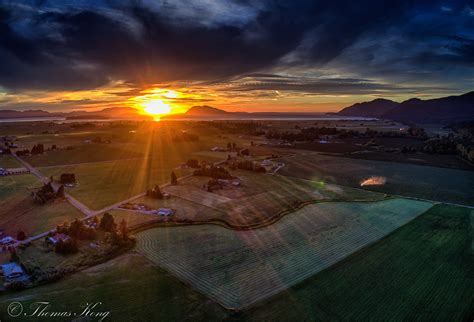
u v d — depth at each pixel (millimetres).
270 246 62594
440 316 41719
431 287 48469
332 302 44500
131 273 51719
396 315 41750
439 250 61094
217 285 48562
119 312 41531
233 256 58219
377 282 49688
